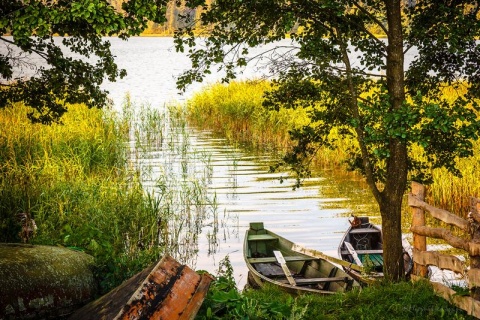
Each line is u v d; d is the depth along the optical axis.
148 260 7.52
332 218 15.81
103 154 19.98
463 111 8.21
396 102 9.30
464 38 9.34
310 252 11.23
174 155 23.69
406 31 10.21
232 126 29.55
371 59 10.14
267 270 11.74
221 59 9.54
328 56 9.58
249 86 33.66
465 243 7.41
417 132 8.15
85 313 5.34
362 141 9.60
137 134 25.80
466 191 15.73
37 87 11.16
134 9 7.49
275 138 26.00
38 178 14.85
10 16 7.47
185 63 95.25
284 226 15.12
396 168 9.64
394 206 9.66
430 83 10.52
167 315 4.98
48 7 7.33
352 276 10.61
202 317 5.83
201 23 9.48
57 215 12.48
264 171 21.33
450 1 9.73
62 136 19.92
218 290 6.64
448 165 10.21
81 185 14.61
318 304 8.21
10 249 6.05
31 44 10.59
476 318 7.22
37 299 5.59
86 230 8.23
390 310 7.82
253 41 9.53
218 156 23.86
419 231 8.69
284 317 6.51
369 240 13.16
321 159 22.14
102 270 6.45
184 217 15.35
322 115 10.27
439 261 8.17
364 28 9.44
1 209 12.12
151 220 13.00
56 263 5.97
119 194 14.29
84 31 8.88
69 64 10.82
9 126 20.11
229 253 13.16
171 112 34.31
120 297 5.16
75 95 11.28
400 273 9.64
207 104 32.94
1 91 11.30
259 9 9.07
